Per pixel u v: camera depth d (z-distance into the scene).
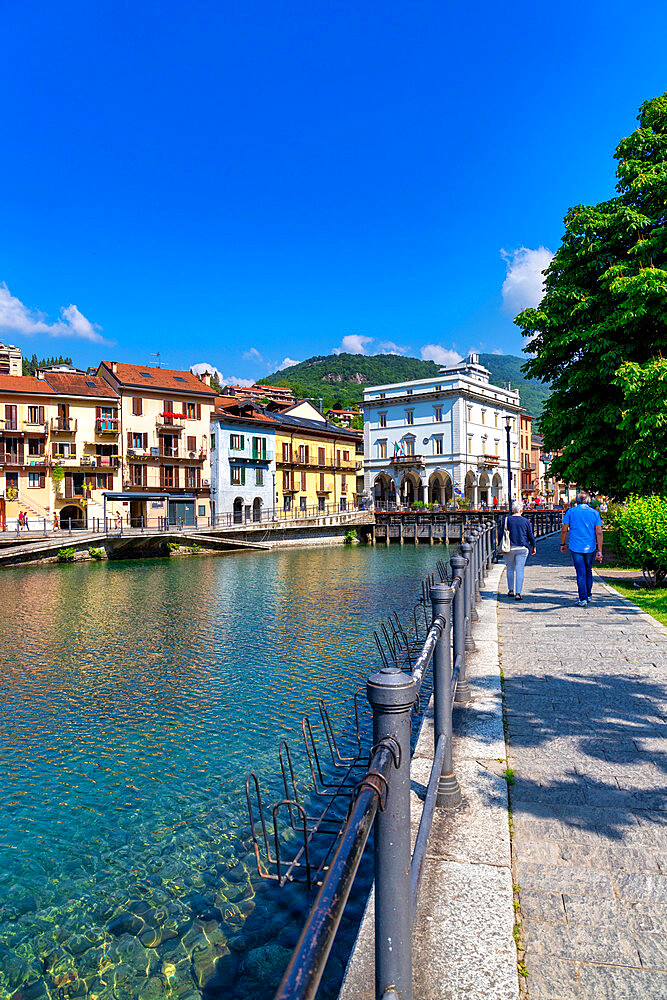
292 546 45.53
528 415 71.88
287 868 4.71
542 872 2.80
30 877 4.78
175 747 7.18
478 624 8.36
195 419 49.25
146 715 8.24
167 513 47.38
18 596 20.09
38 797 6.07
